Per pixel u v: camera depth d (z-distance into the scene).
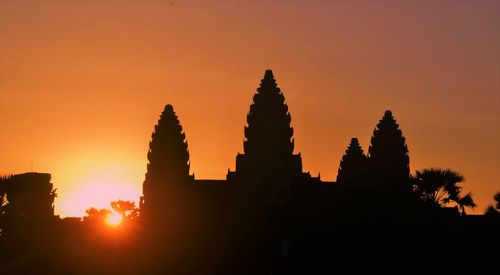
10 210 129.62
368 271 102.00
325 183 148.50
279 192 143.75
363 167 152.38
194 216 141.62
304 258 113.31
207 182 155.12
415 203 103.12
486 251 101.38
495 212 106.62
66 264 119.88
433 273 100.25
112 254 124.81
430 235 101.12
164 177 161.62
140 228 132.12
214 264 125.50
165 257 127.38
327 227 109.00
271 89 159.00
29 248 120.94
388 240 101.56
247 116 158.12
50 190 136.62
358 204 104.88
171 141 163.25
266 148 154.75
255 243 124.69
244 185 147.88
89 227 129.25
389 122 168.88
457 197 104.25
